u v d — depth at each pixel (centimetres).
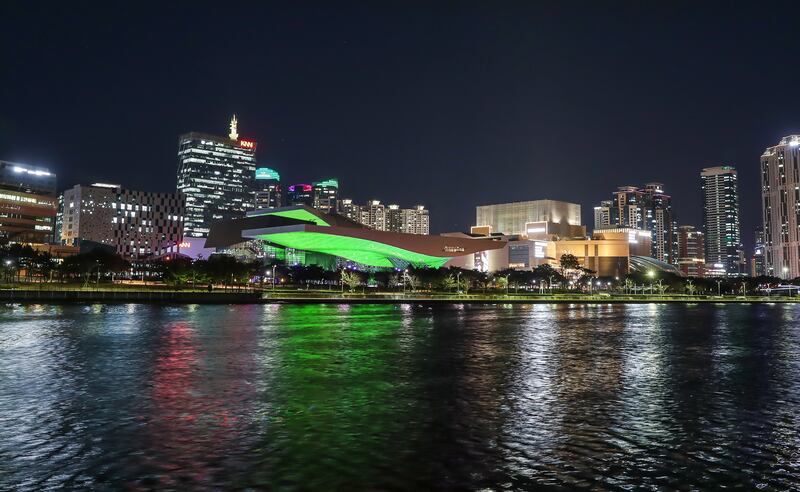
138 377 2750
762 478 1411
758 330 5856
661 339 4812
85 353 3588
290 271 17150
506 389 2497
